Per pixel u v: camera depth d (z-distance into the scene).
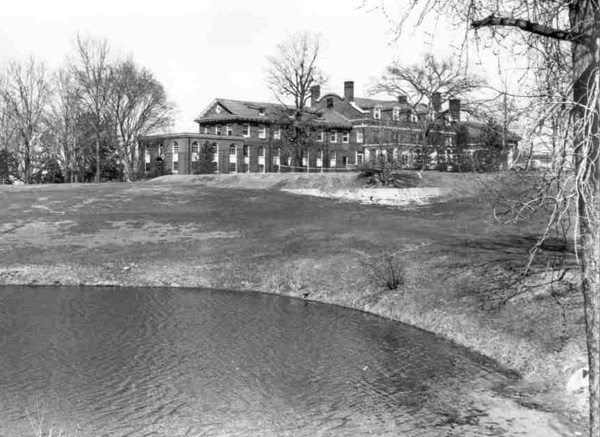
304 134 77.12
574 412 14.08
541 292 20.97
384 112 101.00
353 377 16.97
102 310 25.53
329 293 28.53
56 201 50.91
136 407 14.72
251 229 41.22
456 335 20.98
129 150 98.88
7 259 35.19
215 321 23.62
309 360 18.55
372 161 54.25
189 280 32.09
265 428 13.57
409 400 15.25
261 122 100.38
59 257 35.62
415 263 28.81
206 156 89.50
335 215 44.44
